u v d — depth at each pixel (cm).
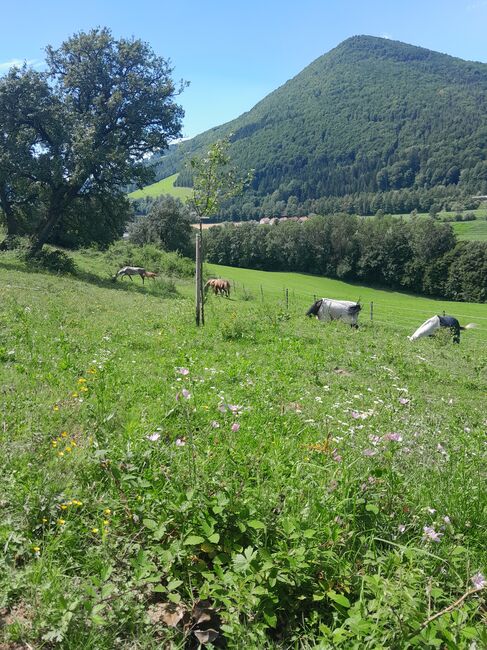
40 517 362
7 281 2225
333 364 1138
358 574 319
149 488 375
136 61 3678
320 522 348
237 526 339
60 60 3619
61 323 1230
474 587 319
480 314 5597
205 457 433
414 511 395
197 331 1324
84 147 3275
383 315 4681
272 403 738
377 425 679
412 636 263
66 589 299
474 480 476
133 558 332
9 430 521
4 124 3347
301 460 459
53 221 3731
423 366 1225
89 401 595
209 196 1524
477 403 973
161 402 642
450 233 8719
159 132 3819
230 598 302
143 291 3197
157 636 288
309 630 299
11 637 272
